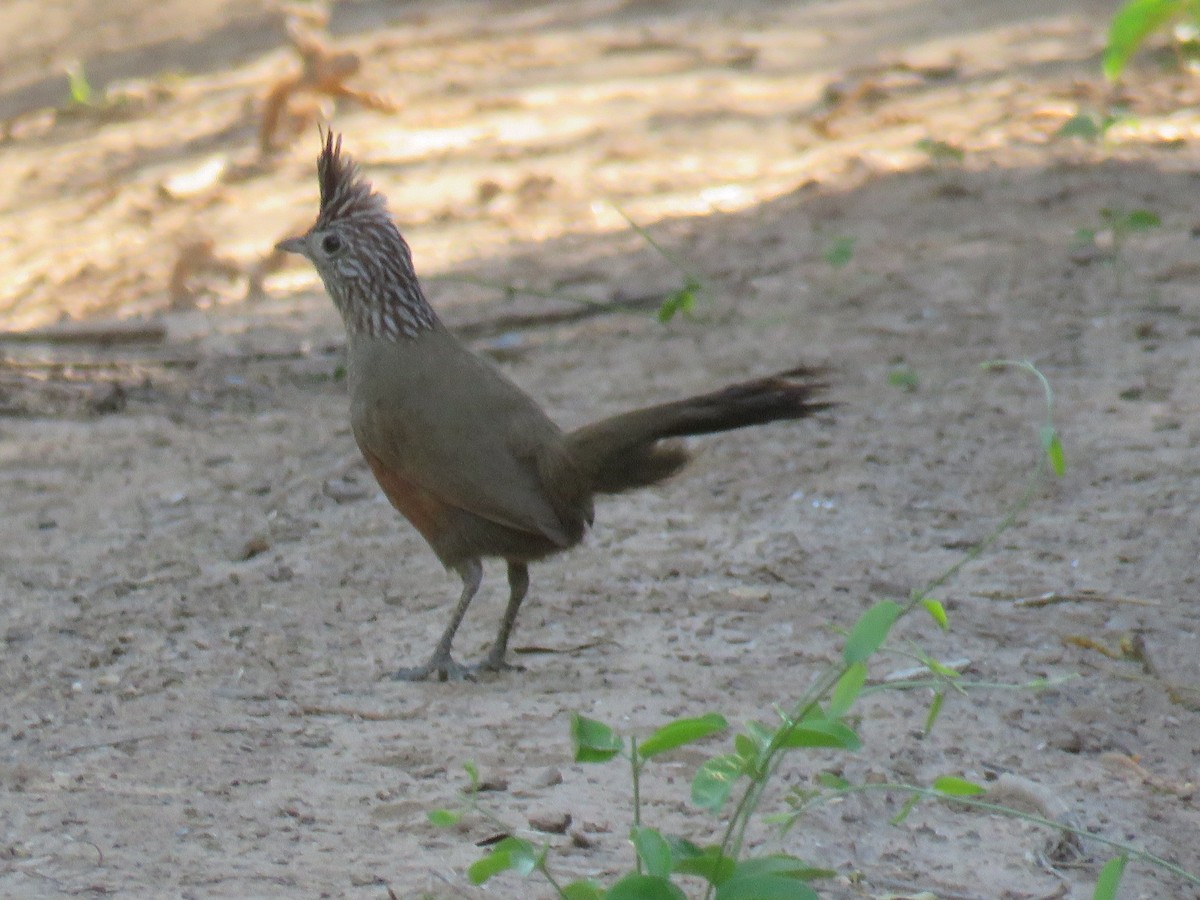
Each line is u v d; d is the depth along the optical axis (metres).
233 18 38.34
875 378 14.77
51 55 36.62
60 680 9.86
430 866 7.55
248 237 21.25
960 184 20.09
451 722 9.26
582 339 16.45
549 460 9.89
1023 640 10.23
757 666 9.91
